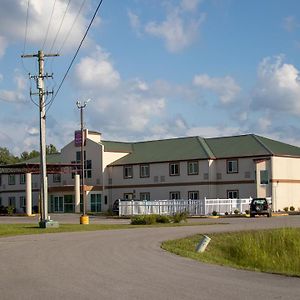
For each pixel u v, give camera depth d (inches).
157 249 807.1
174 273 558.9
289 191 2471.7
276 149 2466.8
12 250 804.6
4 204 3284.9
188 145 2721.5
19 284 490.0
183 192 2598.4
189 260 681.0
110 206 2827.3
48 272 563.2
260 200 2058.3
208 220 1769.2
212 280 513.0
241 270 599.8
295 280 520.4
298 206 2512.3
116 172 2834.6
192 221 1701.5
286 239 895.7
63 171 2790.4
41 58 1376.7
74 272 561.6
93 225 1481.3
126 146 2977.4
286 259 767.1
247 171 2455.7
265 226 1280.8
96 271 569.3
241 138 2632.9
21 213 2974.9
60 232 1220.5
